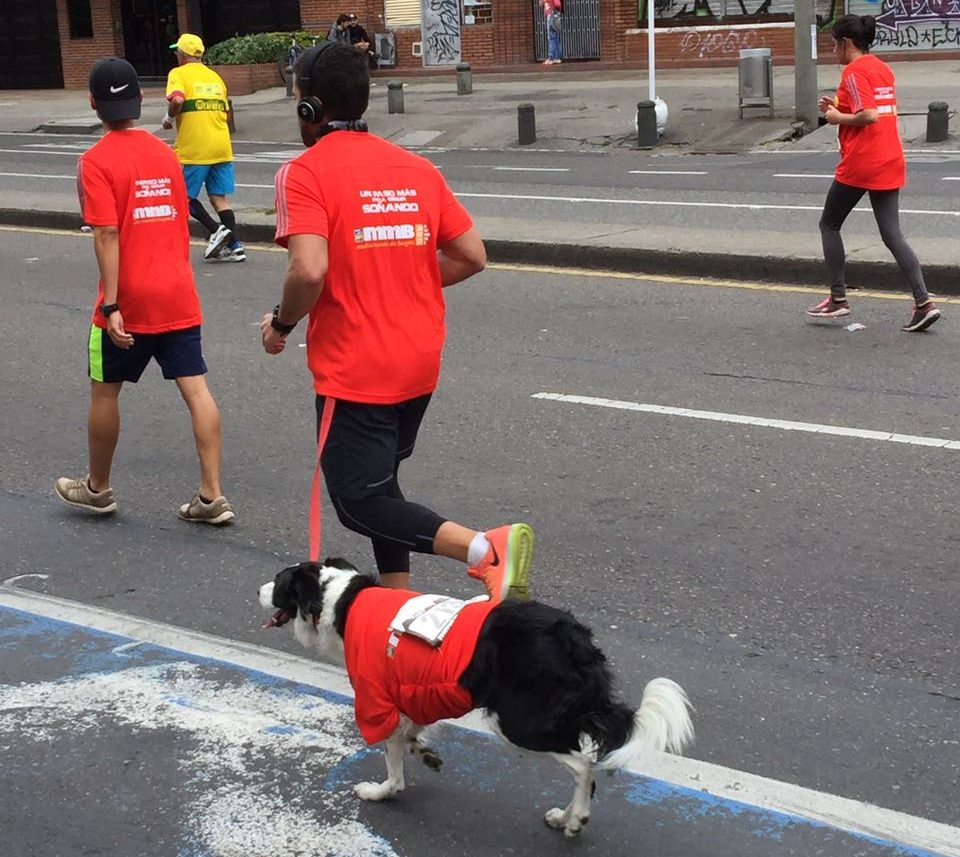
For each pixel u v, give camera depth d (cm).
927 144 1909
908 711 434
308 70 426
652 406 794
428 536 423
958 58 2695
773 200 1501
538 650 332
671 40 2969
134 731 436
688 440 727
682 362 894
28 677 477
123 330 607
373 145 429
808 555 566
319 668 478
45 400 864
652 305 1080
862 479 655
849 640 486
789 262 1141
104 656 493
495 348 955
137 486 691
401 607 362
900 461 678
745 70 2147
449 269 445
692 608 518
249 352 971
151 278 606
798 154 1916
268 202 1670
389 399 426
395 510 429
